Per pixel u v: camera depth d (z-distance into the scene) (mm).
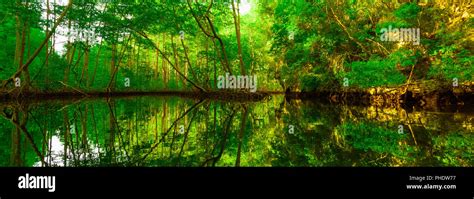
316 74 22297
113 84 32062
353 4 19344
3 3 17750
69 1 18531
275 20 27594
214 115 12977
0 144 6316
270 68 33031
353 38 18656
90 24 22688
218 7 25172
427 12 15758
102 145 6316
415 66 17125
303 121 10781
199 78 32562
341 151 5648
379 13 18141
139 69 42000
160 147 6109
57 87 24062
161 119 11477
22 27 19516
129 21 23156
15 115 11750
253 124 10008
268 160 4953
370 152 5535
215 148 6031
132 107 17125
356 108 16406
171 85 41875
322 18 20000
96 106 17062
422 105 16984
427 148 5820
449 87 16359
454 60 14734
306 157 5168
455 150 5645
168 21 23547
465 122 9617
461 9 15312
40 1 19000
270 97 29156
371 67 16391
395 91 17812
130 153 5535
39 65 24438
